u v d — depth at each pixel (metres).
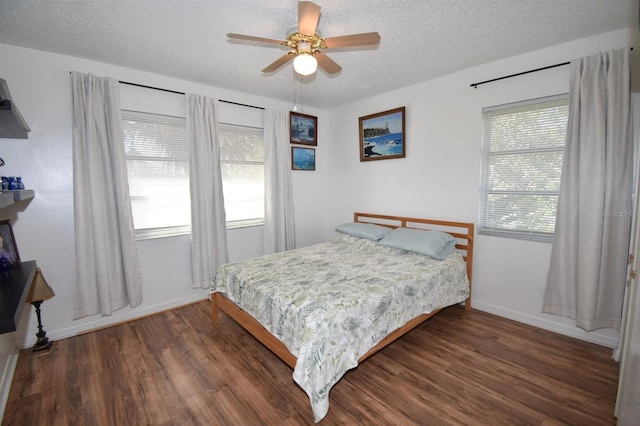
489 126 2.92
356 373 2.07
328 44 1.86
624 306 2.08
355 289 2.10
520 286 2.78
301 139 4.27
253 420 1.68
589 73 2.25
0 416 1.68
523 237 2.72
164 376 2.06
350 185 4.33
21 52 2.36
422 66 2.89
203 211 3.27
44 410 1.76
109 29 2.13
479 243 3.03
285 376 2.07
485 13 1.97
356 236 3.61
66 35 2.20
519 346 2.38
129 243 2.81
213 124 3.32
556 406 1.75
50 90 2.47
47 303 2.54
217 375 2.07
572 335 2.50
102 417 1.70
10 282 1.60
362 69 2.96
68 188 2.58
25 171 2.40
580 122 2.29
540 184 2.65
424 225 3.44
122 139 2.77
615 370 2.07
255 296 2.18
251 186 3.85
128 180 2.91
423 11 1.94
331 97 3.92
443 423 1.64
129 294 2.84
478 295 3.07
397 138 3.61
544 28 2.18
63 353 2.35
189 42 2.35
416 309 2.33
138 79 2.91
